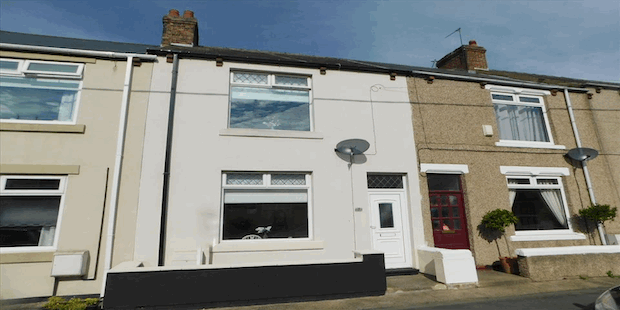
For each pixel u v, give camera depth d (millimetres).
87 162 6918
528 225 9305
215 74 8172
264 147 7938
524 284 7094
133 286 5359
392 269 7926
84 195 6750
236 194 7711
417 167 8742
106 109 7312
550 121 10359
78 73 7285
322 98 8688
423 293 6449
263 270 5906
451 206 8867
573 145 10211
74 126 6965
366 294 6277
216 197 7402
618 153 10469
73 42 9000
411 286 6734
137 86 7641
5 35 8805
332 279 6160
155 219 6988
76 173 6801
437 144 9039
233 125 8133
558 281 7316
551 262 7523
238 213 7617
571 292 6504
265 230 7660
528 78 12586
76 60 7418
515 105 10328
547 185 9711
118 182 6953
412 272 7805
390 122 8930
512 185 9422
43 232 6527
